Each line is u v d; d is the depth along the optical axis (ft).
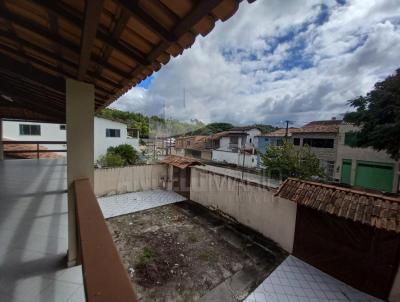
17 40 4.40
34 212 9.46
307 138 47.83
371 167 35.94
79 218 3.49
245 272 13.51
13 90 9.91
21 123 41.29
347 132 38.96
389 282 11.19
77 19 3.28
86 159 6.61
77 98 6.32
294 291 12.01
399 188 32.40
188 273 13.19
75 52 4.47
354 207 12.10
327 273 13.61
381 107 26.58
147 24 3.18
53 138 44.50
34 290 5.40
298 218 15.31
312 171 38.01
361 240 12.10
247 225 20.06
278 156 41.06
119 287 1.95
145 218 21.66
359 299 11.54
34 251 6.83
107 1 3.03
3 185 13.25
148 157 55.11
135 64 5.17
